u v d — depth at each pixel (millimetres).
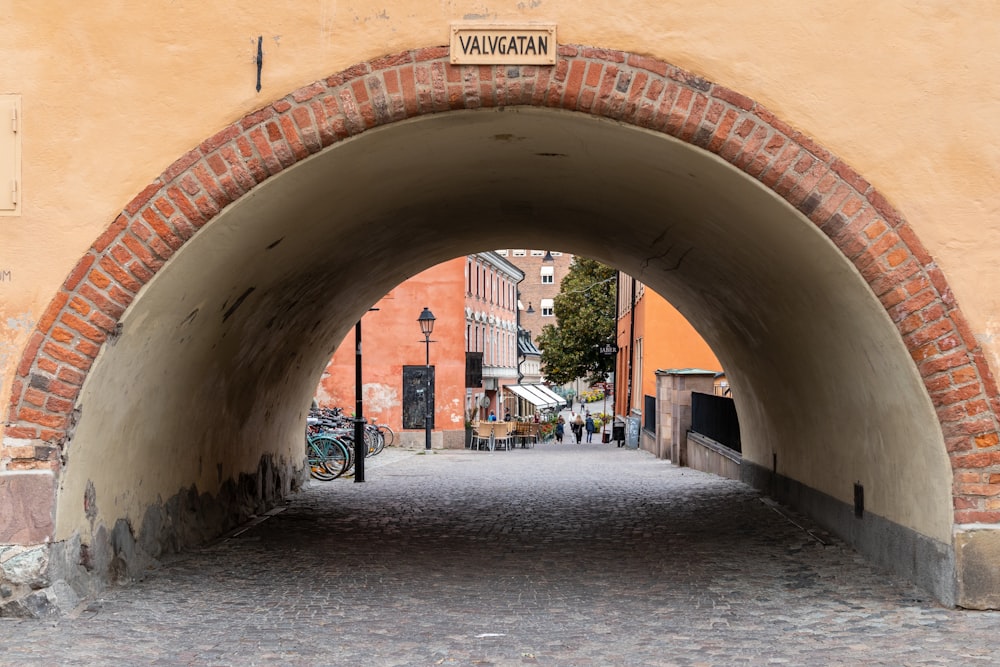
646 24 7676
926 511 7945
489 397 52562
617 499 15070
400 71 7688
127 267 7641
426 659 6258
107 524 8281
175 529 9953
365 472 21016
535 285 101812
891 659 6137
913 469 8172
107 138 7711
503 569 9328
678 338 30453
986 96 7684
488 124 8188
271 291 10797
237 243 8508
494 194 11766
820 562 9453
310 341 14578
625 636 6812
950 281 7617
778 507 13672
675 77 7660
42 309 7598
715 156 7730
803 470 12719
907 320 7613
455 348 35594
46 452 7422
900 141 7672
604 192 10797
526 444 44219
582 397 87688
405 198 10789
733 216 9070
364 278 14586
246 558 9805
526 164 9883
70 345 7551
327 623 7211
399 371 35312
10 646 6461
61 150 7703
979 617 7188
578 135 8344
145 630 6930
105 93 7727
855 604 7676
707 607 7688
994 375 7543
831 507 11070
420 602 7930
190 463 10461
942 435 7551
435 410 35594
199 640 6691
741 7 7691
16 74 7746
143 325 7977
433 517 12977
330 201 9406
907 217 7652
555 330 57375
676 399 23969
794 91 7676
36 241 7652
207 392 10555
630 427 37406
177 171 7680
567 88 7648
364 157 8391
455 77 7672
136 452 8836
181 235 7680
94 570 8000
